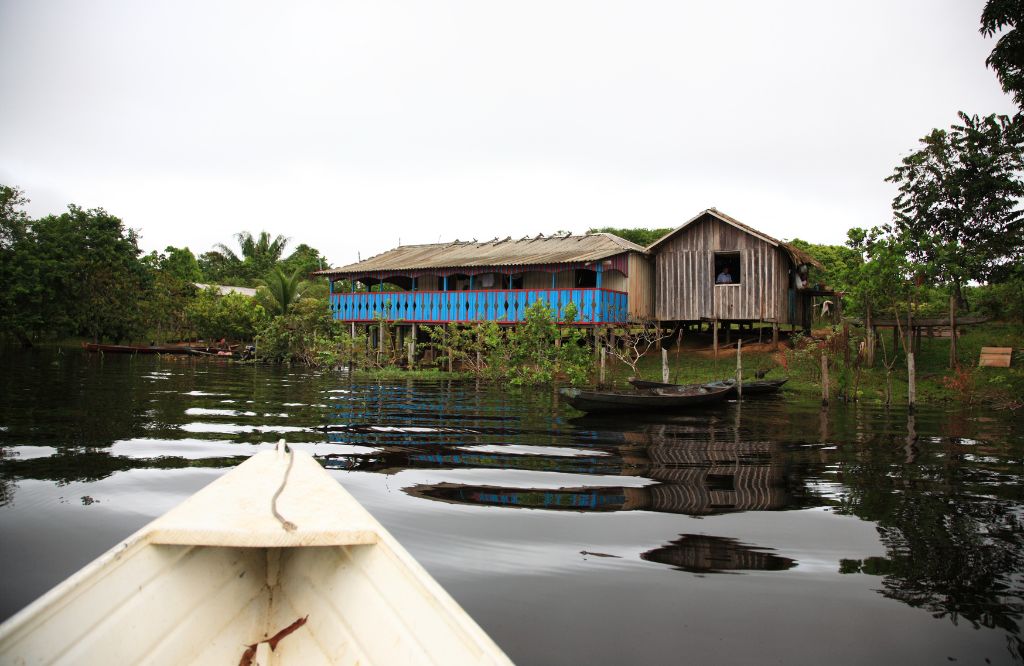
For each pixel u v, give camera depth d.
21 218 34.00
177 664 2.84
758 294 21.95
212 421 10.63
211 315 36.72
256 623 3.29
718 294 22.55
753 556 4.60
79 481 6.34
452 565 4.32
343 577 3.26
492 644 2.27
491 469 7.21
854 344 19.42
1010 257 21.27
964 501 6.14
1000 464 7.94
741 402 15.38
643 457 8.12
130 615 2.69
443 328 23.33
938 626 3.59
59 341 39.84
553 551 4.61
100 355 30.88
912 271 17.66
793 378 19.58
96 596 2.56
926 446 9.24
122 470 6.84
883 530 5.23
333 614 3.20
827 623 3.61
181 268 49.38
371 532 3.17
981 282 22.19
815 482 6.88
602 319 21.16
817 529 5.23
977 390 16.19
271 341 28.31
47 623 2.31
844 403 15.32
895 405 14.93
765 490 6.48
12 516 5.22
